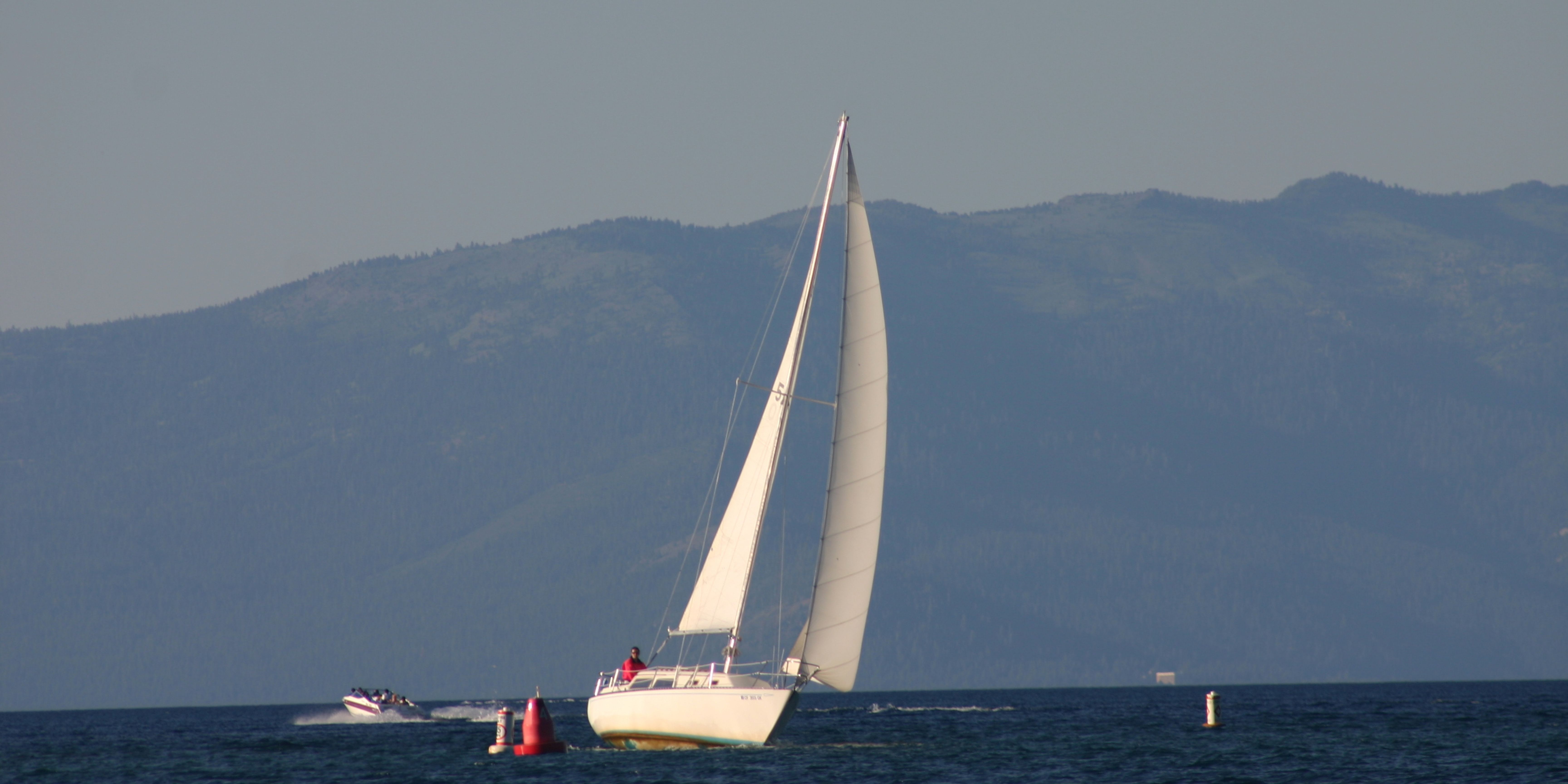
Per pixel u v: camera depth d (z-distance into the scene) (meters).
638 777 192.25
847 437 194.88
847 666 195.12
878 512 195.62
